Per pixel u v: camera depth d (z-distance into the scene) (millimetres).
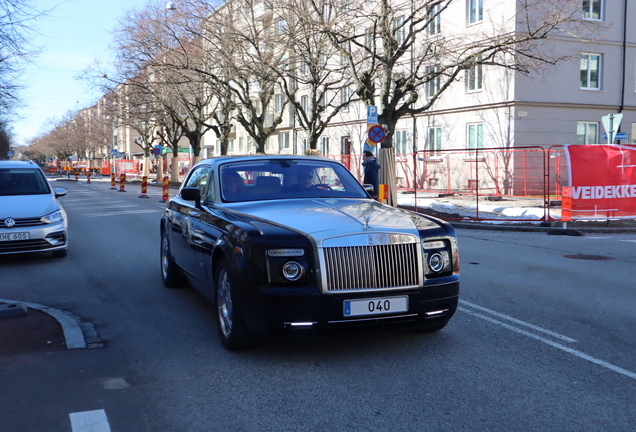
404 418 3732
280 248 4594
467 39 26281
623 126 27516
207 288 5758
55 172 93500
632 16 27047
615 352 5105
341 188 6309
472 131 27203
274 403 3984
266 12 25938
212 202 6098
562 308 6707
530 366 4719
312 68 24594
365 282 4633
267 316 4551
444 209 19969
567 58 20047
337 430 3574
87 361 4852
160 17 30953
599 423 3662
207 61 28828
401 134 31625
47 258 10336
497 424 3645
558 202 20234
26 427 3613
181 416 3785
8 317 6160
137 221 16641
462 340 5430
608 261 10117
